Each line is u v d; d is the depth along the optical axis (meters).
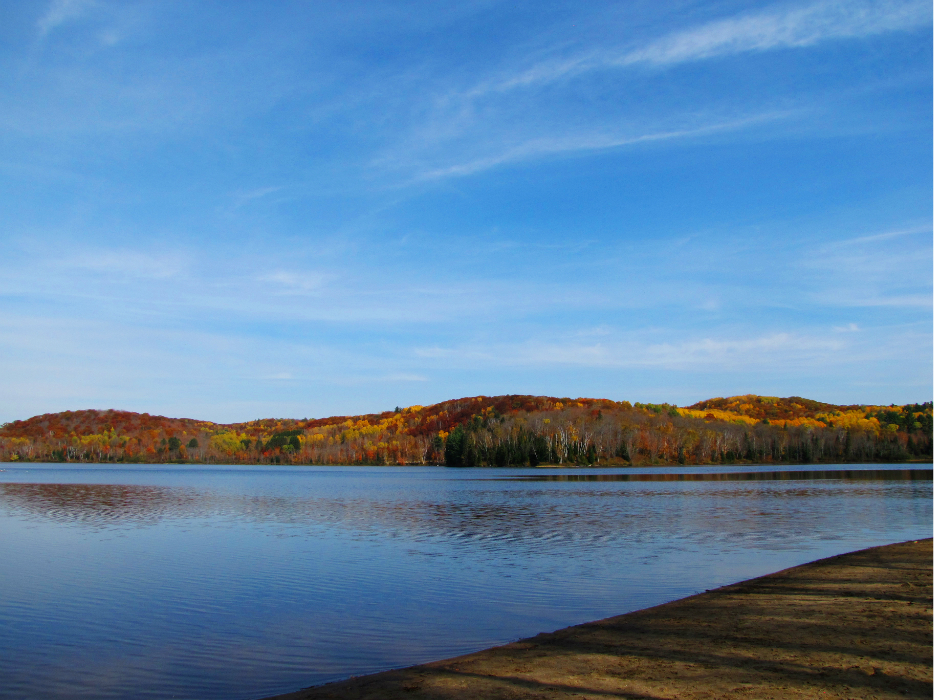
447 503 58.88
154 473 146.38
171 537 35.03
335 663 14.53
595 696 11.46
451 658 14.45
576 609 19.00
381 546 31.56
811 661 12.95
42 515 47.44
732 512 48.28
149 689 13.10
